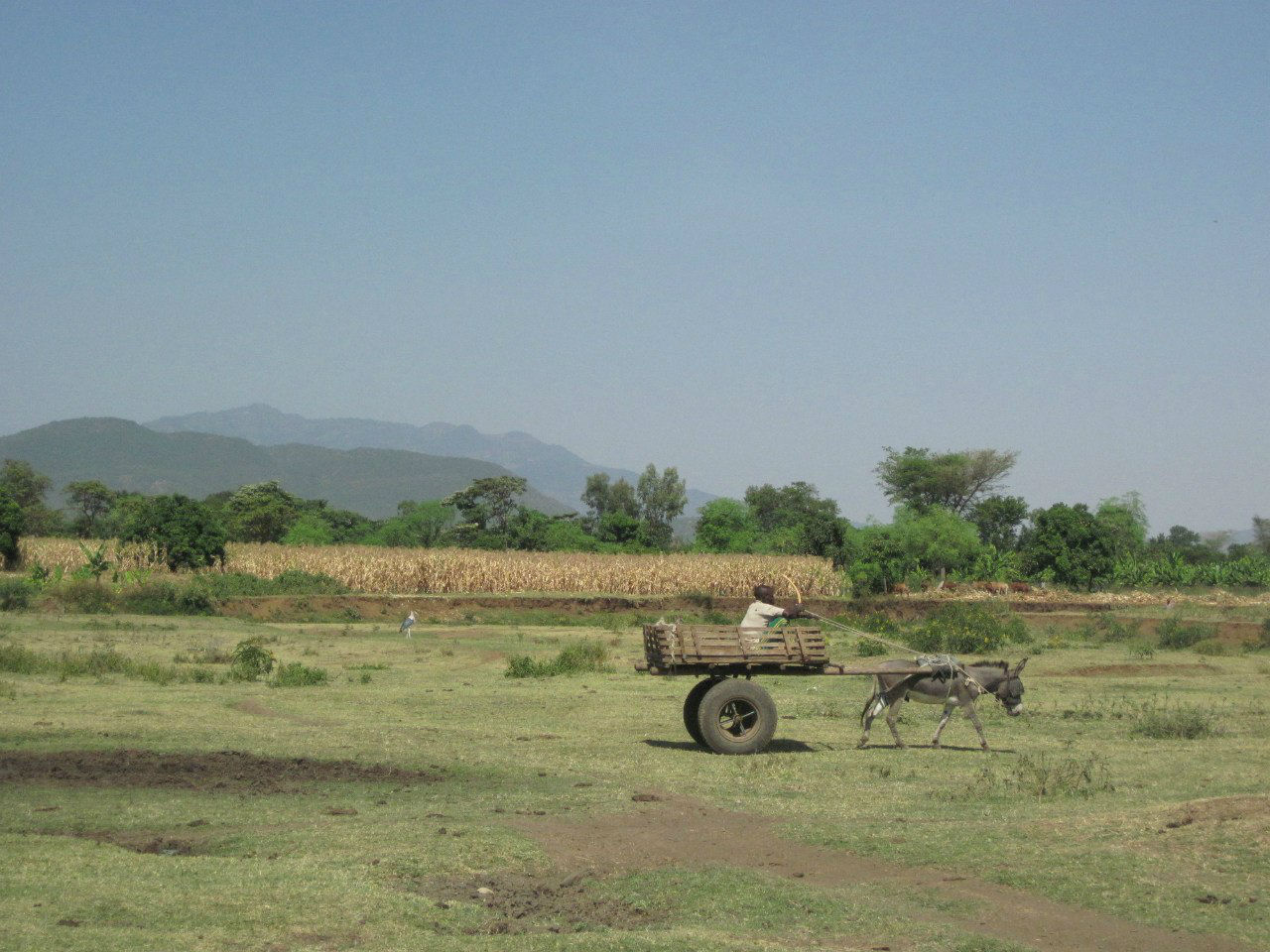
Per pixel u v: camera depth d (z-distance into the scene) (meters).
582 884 8.72
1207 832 9.74
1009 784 12.84
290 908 7.66
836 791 12.59
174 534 55.56
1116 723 19.75
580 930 7.61
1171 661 34.00
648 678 26.84
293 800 11.54
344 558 58.69
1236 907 8.09
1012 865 9.14
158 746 14.90
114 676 24.38
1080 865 9.07
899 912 8.04
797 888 8.55
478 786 12.57
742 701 15.74
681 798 11.95
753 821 10.84
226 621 43.50
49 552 58.78
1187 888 8.52
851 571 65.62
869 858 9.47
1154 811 10.46
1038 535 76.44
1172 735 17.88
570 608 54.94
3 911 7.25
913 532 70.62
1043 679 28.47
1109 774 13.52
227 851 9.34
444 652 33.88
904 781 13.32
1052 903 8.26
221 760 13.95
